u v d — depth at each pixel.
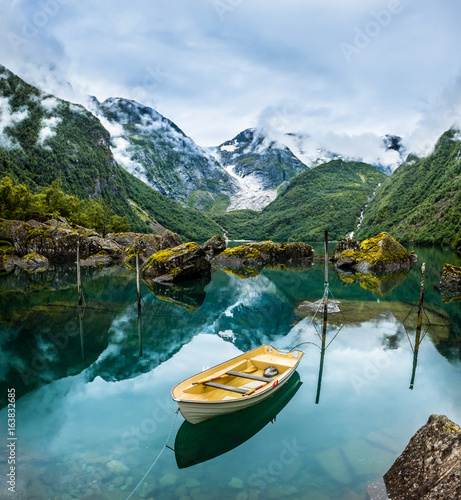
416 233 143.62
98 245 67.38
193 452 10.28
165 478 9.13
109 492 8.61
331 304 27.69
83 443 10.73
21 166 189.00
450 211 132.12
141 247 71.75
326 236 20.20
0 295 32.81
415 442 8.53
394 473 8.36
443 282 36.16
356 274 48.78
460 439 7.68
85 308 28.31
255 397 11.34
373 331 21.05
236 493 8.55
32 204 85.94
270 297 33.31
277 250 69.19
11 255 57.94
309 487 8.63
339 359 16.89
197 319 25.45
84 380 15.42
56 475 9.20
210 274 48.91
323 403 12.77
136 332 22.34
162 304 30.41
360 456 9.72
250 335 21.39
